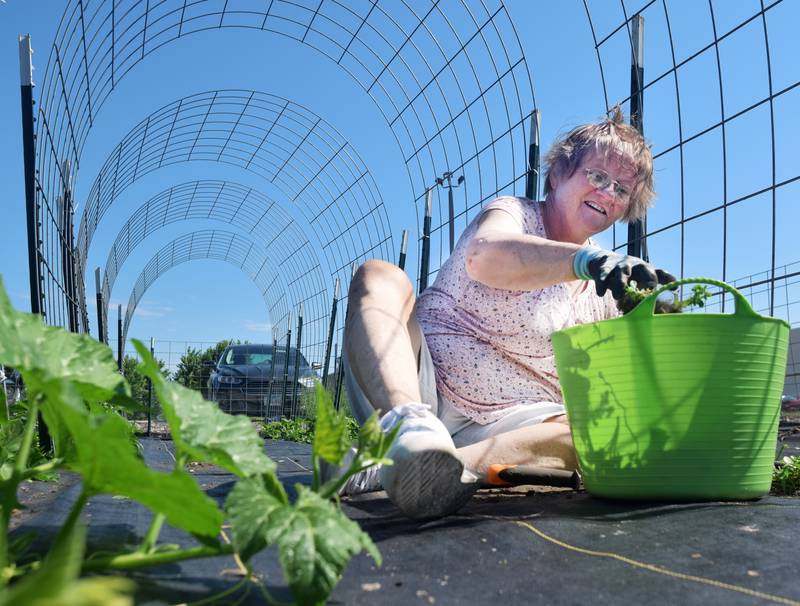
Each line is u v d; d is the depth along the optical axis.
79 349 0.96
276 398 11.44
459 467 1.40
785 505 1.57
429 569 1.08
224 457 0.88
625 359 1.57
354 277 1.90
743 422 1.58
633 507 1.56
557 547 1.21
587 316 2.26
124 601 0.40
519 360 2.08
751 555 1.15
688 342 1.53
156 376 0.85
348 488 1.71
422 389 1.92
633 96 3.06
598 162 2.04
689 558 1.13
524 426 1.98
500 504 1.72
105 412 1.05
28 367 0.77
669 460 1.58
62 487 2.29
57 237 3.89
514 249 1.75
